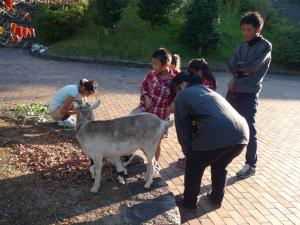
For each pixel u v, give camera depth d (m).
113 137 2.16
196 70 2.54
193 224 2.24
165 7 9.78
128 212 2.07
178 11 10.57
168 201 2.20
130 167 2.60
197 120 2.14
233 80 2.85
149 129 2.23
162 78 2.59
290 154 3.68
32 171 2.48
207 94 2.17
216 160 2.21
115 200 2.18
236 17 11.66
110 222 1.97
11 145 2.88
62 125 3.44
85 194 2.23
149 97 2.60
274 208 2.51
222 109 2.13
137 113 2.45
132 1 11.12
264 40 2.75
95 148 2.15
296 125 4.89
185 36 9.73
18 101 4.75
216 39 9.70
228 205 2.50
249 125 2.88
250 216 2.38
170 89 2.43
